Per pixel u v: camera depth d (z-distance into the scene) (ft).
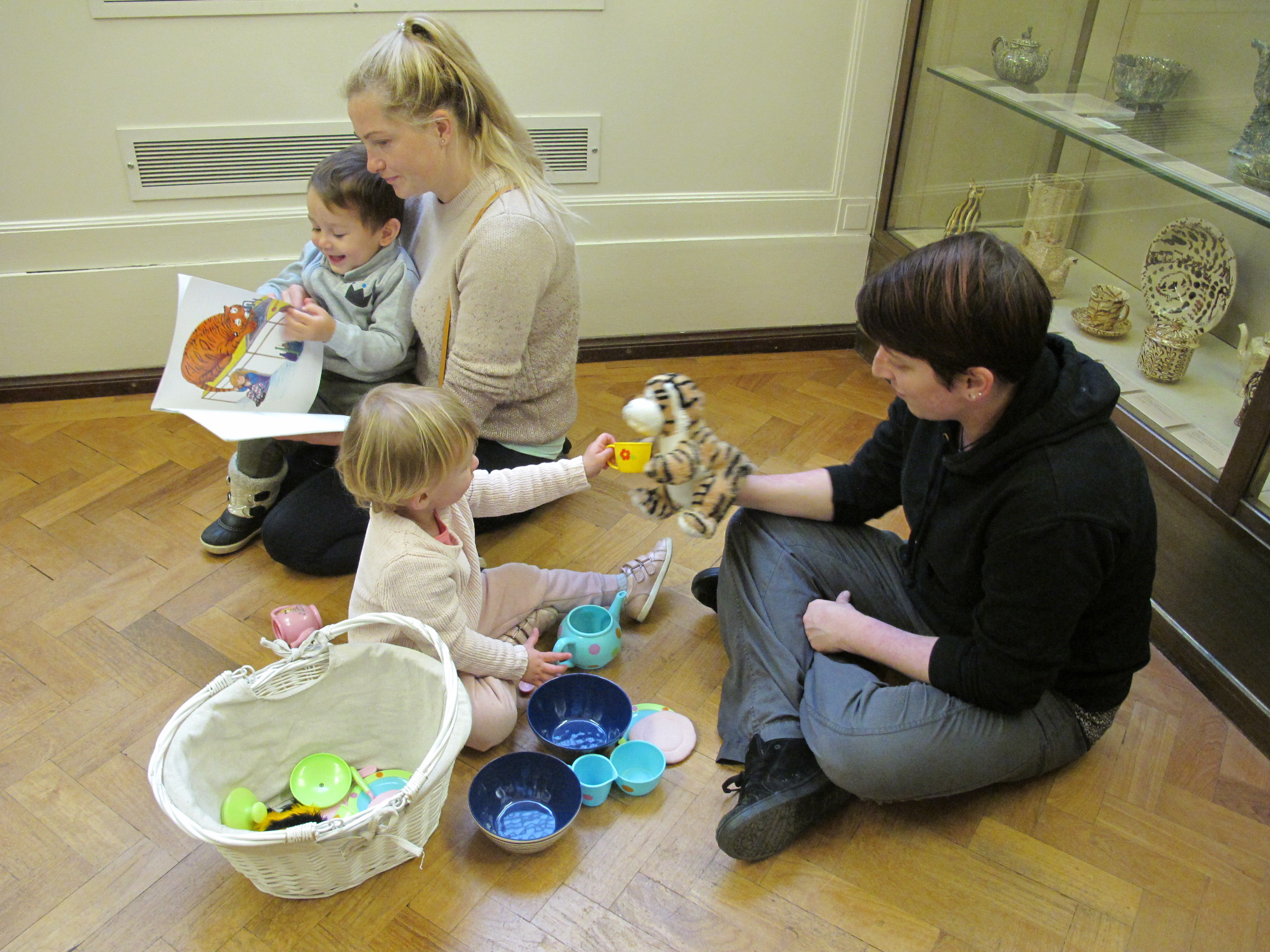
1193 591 5.46
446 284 5.59
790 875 4.31
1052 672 3.98
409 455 4.12
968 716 4.17
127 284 7.40
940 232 8.27
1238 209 5.47
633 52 7.36
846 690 4.36
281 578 5.98
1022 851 4.44
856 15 7.50
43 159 6.93
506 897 4.19
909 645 4.33
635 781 4.55
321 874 3.98
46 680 5.20
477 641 4.71
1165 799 4.72
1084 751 4.65
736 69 7.58
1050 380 3.75
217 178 7.23
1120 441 3.82
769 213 8.22
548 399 6.16
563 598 5.48
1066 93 7.06
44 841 4.39
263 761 4.47
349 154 5.66
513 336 5.50
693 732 4.94
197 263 7.47
